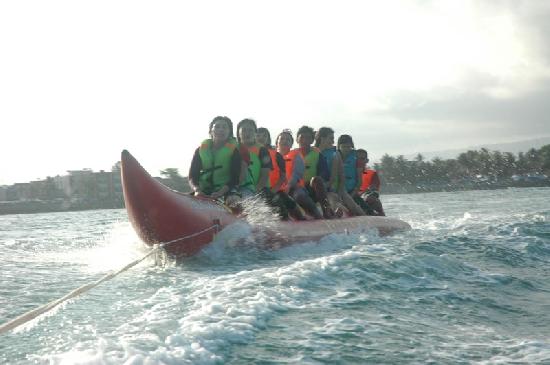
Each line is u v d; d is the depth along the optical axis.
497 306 3.91
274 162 7.72
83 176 135.75
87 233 13.01
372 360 2.59
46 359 2.52
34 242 9.80
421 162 170.25
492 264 5.69
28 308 3.77
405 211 19.98
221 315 3.16
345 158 9.47
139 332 2.82
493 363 2.59
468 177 171.62
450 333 3.11
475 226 9.77
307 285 4.04
